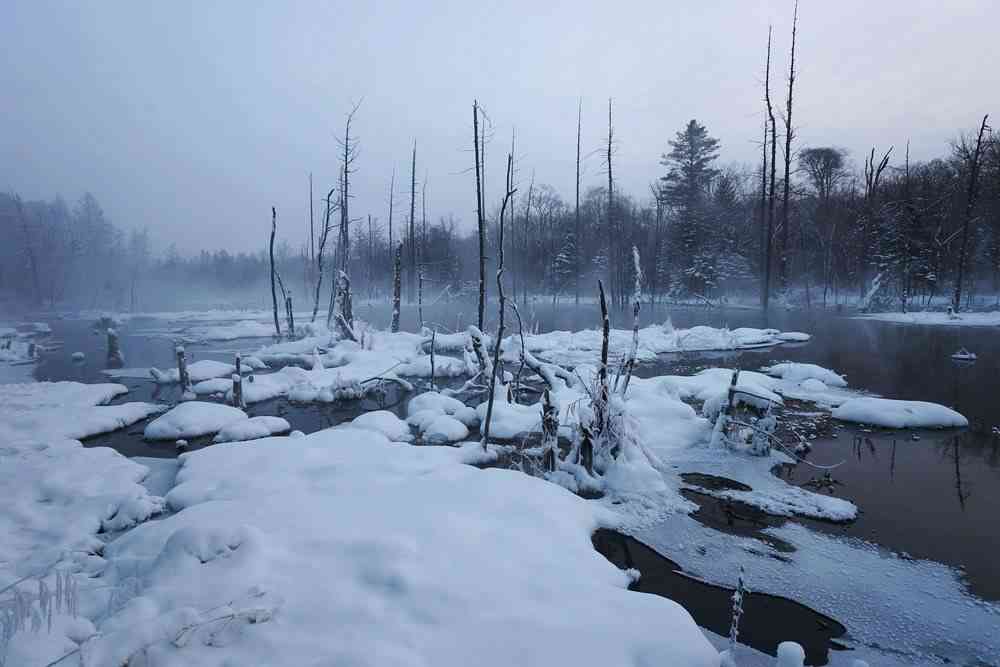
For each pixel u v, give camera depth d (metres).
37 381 16.89
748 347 22.83
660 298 51.50
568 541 5.53
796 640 4.57
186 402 12.65
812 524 6.78
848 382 14.98
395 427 10.62
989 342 22.78
